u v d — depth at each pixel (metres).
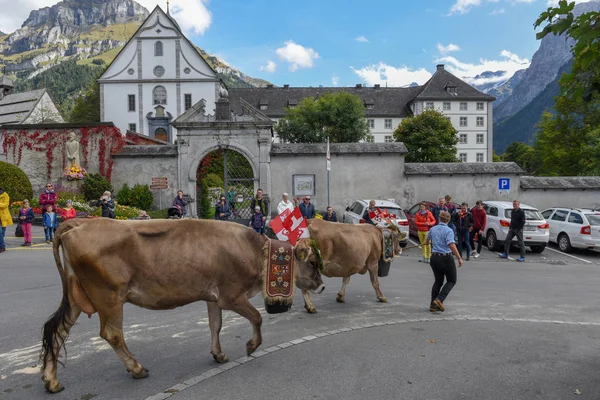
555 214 19.61
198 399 4.78
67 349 6.22
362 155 23.20
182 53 53.94
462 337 7.00
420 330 7.34
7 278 10.45
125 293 4.99
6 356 5.89
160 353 6.12
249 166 23.12
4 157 24.08
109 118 54.00
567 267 15.02
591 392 5.13
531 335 7.18
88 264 4.77
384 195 23.27
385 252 9.28
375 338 6.88
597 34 3.88
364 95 79.25
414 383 5.27
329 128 48.19
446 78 78.44
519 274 13.34
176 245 5.15
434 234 8.69
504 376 5.53
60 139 23.80
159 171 22.94
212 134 22.03
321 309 8.66
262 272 5.58
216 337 5.77
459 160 55.19
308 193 22.88
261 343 5.96
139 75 53.88
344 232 8.59
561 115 39.12
